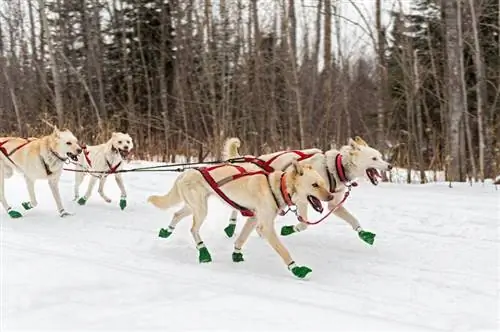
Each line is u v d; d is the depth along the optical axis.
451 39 9.92
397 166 11.38
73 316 3.70
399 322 3.81
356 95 12.08
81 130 14.63
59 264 4.91
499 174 9.79
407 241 6.11
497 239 6.03
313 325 3.60
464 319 3.99
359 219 7.07
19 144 7.67
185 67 16.45
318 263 5.48
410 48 10.62
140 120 15.66
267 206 5.23
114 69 19.25
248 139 13.75
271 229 5.23
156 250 5.96
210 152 13.51
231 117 13.70
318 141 11.77
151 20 19.00
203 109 15.25
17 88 18.50
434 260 5.46
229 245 6.19
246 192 5.43
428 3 12.32
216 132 13.10
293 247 6.04
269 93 13.73
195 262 5.58
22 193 9.26
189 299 4.12
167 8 18.62
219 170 5.71
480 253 5.61
